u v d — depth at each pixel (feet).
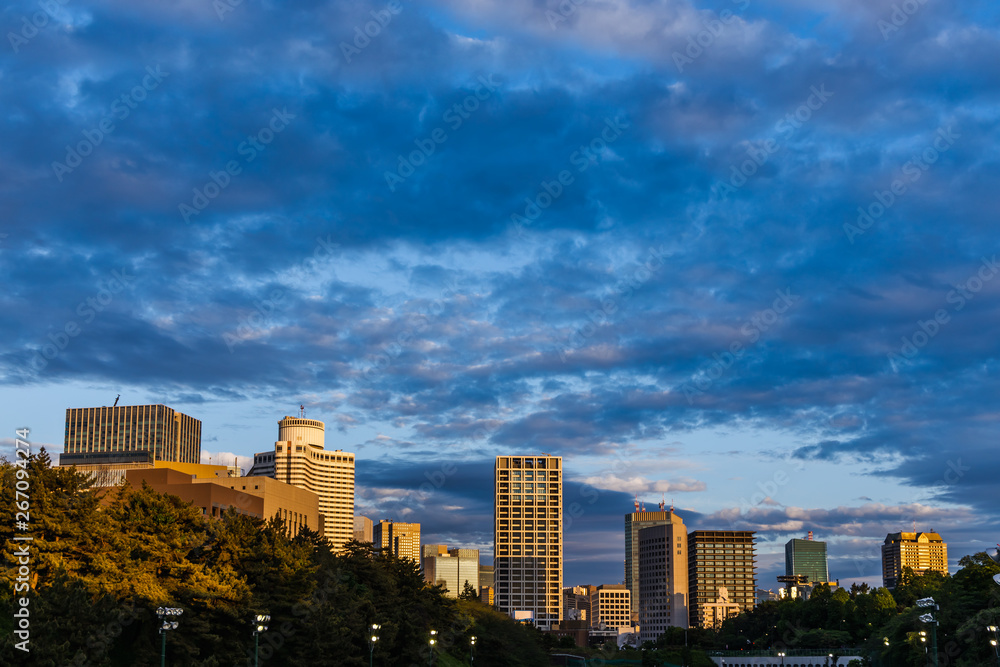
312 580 377.91
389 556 514.68
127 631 300.61
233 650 323.16
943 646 501.56
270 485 627.87
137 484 541.34
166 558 318.04
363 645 406.41
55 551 293.23
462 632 526.57
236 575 338.34
